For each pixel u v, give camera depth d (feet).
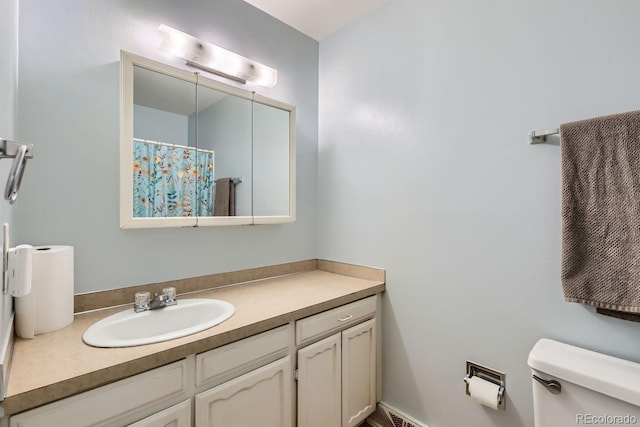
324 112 6.91
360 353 5.29
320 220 6.98
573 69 3.76
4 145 2.01
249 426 3.72
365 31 6.10
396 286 5.60
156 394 2.97
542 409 3.43
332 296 4.89
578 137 3.53
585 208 3.49
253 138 5.74
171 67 4.60
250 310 4.18
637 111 3.21
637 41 3.35
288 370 4.16
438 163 5.02
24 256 2.61
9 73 2.78
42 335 3.30
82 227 3.98
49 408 2.41
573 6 3.75
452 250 4.85
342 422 4.92
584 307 3.68
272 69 5.78
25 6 3.59
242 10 5.68
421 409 5.23
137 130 4.32
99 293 4.11
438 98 5.01
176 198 4.72
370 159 6.01
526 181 4.11
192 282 5.04
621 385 2.96
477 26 4.58
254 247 5.91
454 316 4.83
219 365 3.43
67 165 3.86
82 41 3.97
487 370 4.48
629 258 3.23
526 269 4.13
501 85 4.34
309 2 5.74
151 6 4.59
